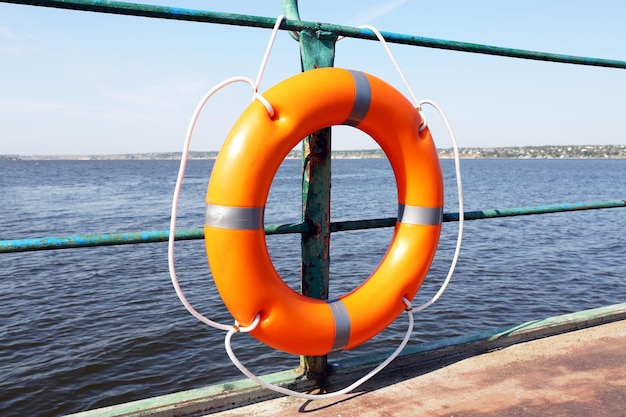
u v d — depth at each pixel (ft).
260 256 6.80
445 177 252.42
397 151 7.82
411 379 8.14
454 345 8.88
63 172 362.94
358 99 7.20
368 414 7.16
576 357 8.78
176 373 24.09
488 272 42.68
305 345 7.18
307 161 7.60
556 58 9.81
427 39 8.34
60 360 25.43
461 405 7.33
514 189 162.30
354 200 120.06
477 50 8.84
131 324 30.27
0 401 21.67
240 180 6.63
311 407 7.39
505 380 8.03
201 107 6.68
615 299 35.27
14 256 51.80
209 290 37.47
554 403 7.35
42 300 35.63
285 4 7.62
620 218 83.20
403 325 29.25
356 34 7.79
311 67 7.52
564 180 223.30
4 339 28.14
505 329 9.50
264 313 6.99
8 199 125.70
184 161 6.61
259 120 6.73
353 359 8.38
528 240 60.23
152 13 6.54
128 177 271.08
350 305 7.54
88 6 6.26
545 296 35.68
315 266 7.75
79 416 6.77
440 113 8.13
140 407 6.99
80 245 6.48
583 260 48.26
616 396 7.53
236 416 7.20
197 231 6.99
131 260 49.34
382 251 52.19
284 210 96.37
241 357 25.62
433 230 7.96
